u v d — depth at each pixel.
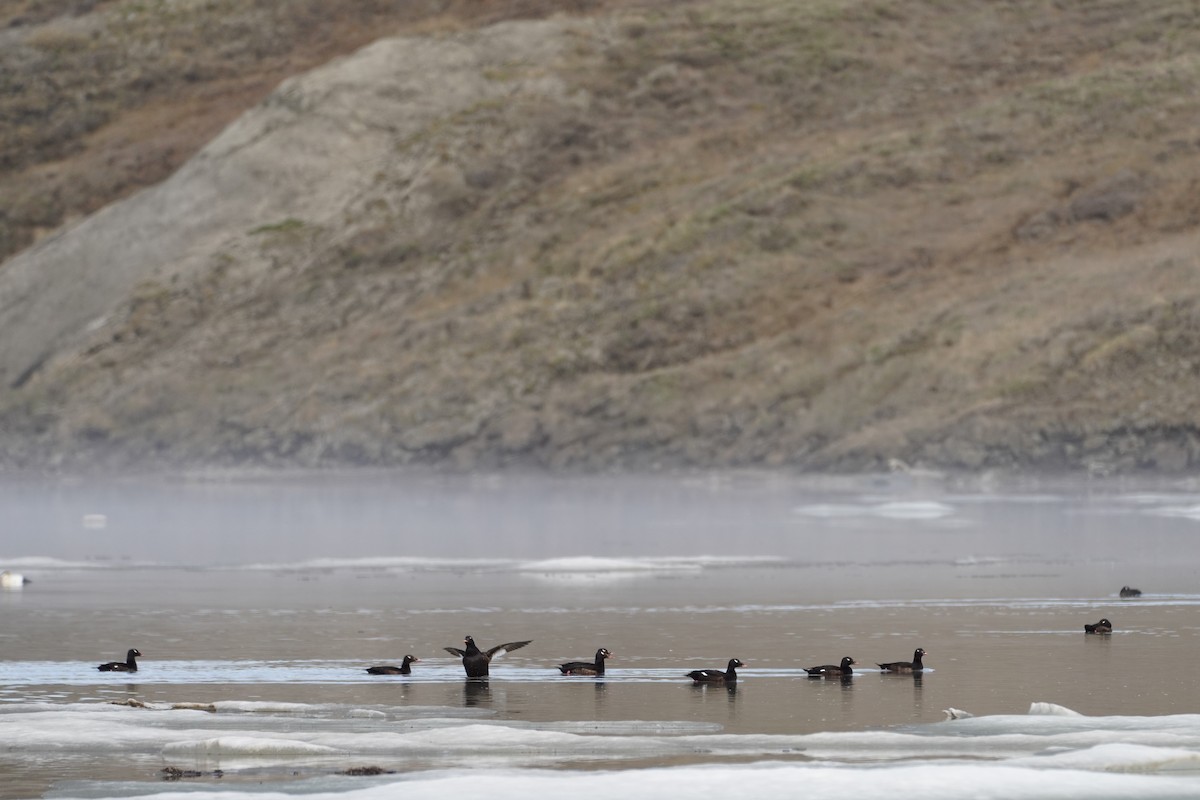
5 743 82.81
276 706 91.62
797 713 90.25
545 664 107.75
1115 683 98.88
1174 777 74.75
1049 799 71.00
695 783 72.81
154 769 77.75
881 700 93.94
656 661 108.69
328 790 73.44
